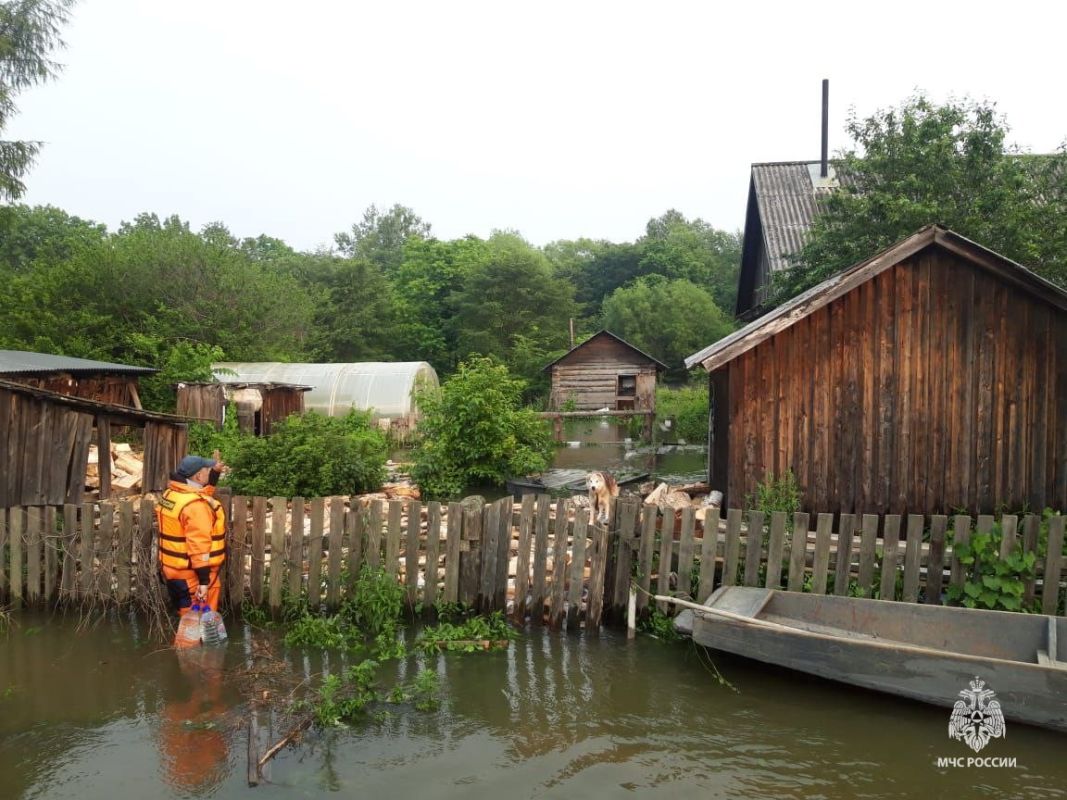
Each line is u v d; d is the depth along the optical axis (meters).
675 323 43.81
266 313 30.50
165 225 35.94
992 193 13.37
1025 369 8.21
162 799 4.33
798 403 8.52
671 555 6.82
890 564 6.44
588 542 6.89
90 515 7.47
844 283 8.24
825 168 22.44
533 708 5.45
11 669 6.20
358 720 5.28
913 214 13.59
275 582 7.15
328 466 12.31
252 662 6.30
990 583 6.29
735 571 6.61
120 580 7.38
